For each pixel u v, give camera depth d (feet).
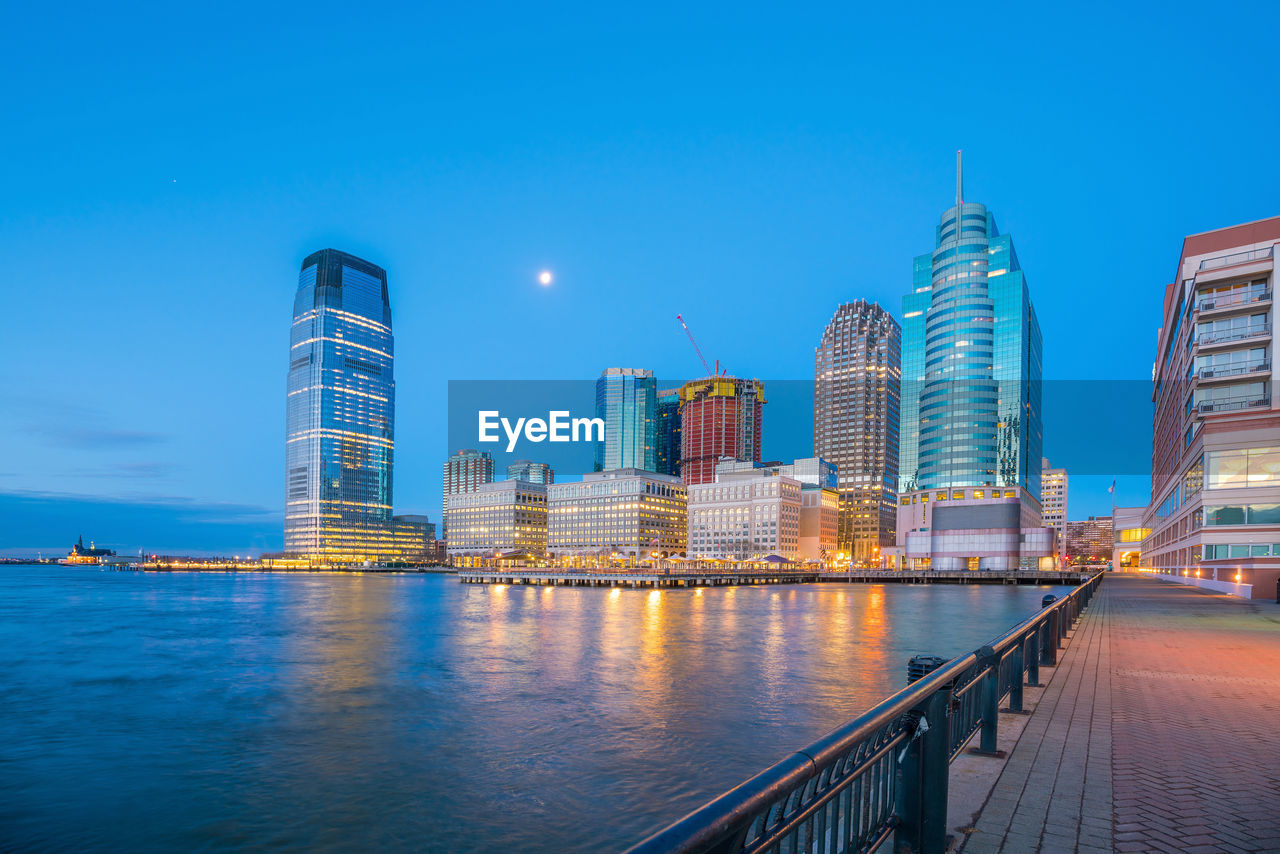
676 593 411.54
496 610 279.69
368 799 64.49
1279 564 166.20
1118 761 29.40
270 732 86.74
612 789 65.21
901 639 166.20
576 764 71.46
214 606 316.60
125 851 56.39
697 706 93.56
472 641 171.42
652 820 59.11
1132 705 40.52
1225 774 27.89
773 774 10.28
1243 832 22.07
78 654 156.46
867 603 307.58
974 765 28.45
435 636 183.21
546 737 80.48
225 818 61.77
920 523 640.58
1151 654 61.67
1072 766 28.58
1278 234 198.70
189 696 108.68
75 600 368.89
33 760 77.30
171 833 59.26
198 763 75.46
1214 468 184.96
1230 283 188.44
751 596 374.43
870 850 16.06
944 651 144.46
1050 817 22.98
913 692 16.46
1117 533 568.82
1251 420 180.86
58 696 109.81
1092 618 99.45
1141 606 125.70
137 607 310.86
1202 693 44.11
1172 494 277.03
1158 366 340.18
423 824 59.41
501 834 57.16
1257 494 177.27
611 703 95.96
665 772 69.10
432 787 66.85
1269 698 42.63
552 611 270.67
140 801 65.72
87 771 73.67
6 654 156.87
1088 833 21.76
